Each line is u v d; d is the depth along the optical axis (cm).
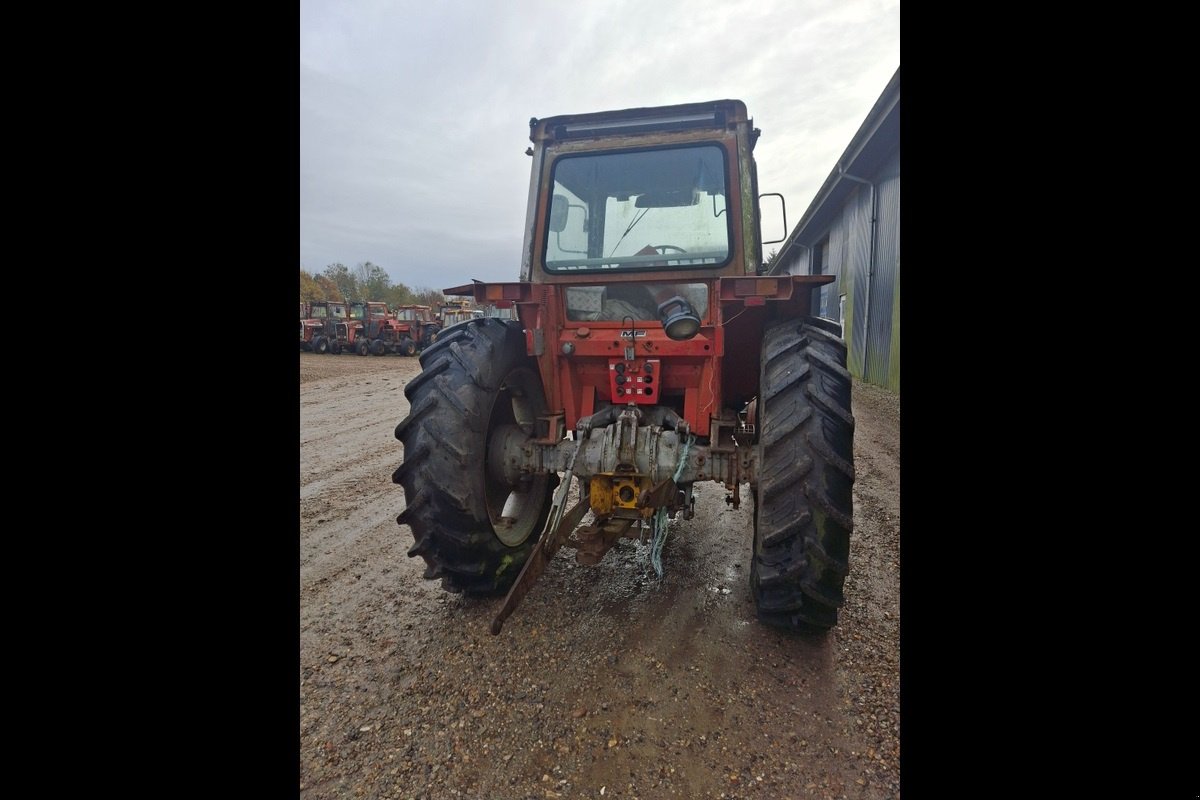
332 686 229
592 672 234
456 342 281
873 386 957
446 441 259
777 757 191
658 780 184
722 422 281
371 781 185
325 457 612
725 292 260
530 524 327
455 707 216
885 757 191
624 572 321
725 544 361
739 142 285
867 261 1016
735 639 254
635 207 303
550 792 180
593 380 321
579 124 304
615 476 267
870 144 852
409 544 374
